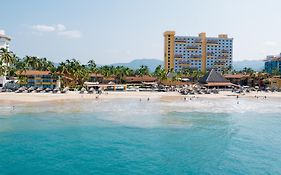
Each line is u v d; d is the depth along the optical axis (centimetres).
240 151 3519
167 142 3919
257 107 7825
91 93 10844
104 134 4369
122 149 3578
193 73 18262
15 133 4375
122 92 11631
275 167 2947
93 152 3438
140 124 5144
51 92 10744
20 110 6631
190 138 4166
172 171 2838
